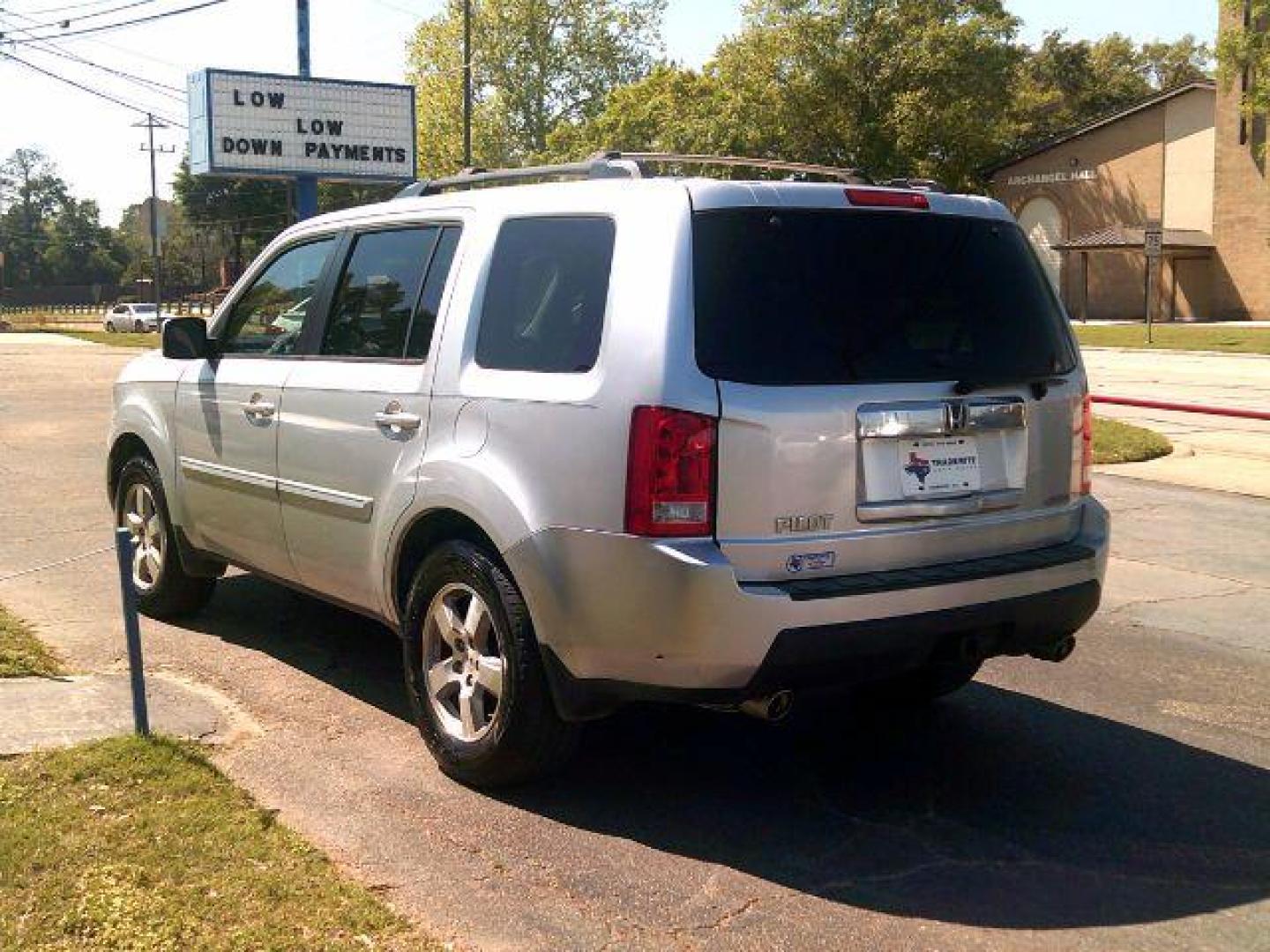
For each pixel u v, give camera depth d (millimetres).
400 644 6301
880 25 48438
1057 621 4562
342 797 4441
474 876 3873
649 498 3885
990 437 4449
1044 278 4809
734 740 5133
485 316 4582
